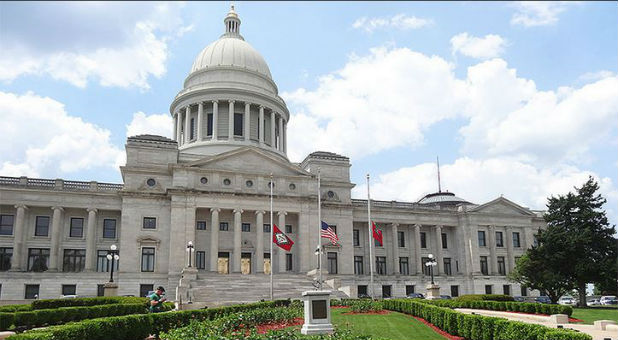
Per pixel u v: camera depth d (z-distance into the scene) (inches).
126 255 2773.1
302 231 3036.4
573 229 2691.9
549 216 2802.7
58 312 1343.5
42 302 1617.9
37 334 727.1
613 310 2058.3
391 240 3523.6
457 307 1952.5
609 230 2677.2
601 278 2603.3
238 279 2706.7
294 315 1454.2
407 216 3540.8
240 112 3786.9
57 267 2753.4
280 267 2935.5
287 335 862.5
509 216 3695.9
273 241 2486.5
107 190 2896.2
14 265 2669.8
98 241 2866.6
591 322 1508.4
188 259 2655.0
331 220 3203.7
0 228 2751.0
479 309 1907.0
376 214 3459.6
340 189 3289.9
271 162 3120.1
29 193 2765.7
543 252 2733.8
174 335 868.0
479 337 1054.4
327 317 1126.4
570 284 2679.6
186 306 2038.6
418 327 1333.7
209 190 2888.8
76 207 2822.3
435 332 1252.5
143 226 2842.0
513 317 1578.5
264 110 3873.0
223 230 2997.0
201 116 3698.3
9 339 698.8
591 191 2743.6
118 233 2913.4
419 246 3528.5
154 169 2915.8
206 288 2440.9
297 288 2628.0
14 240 2704.2
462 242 3597.4
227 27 4399.6
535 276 2736.2
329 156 3356.3
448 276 3518.7
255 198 2982.3
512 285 3592.5
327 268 3127.5
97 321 912.9
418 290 3390.7
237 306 1605.6
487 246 3619.6
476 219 3617.1
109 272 2751.0
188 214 2839.6
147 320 1093.1
